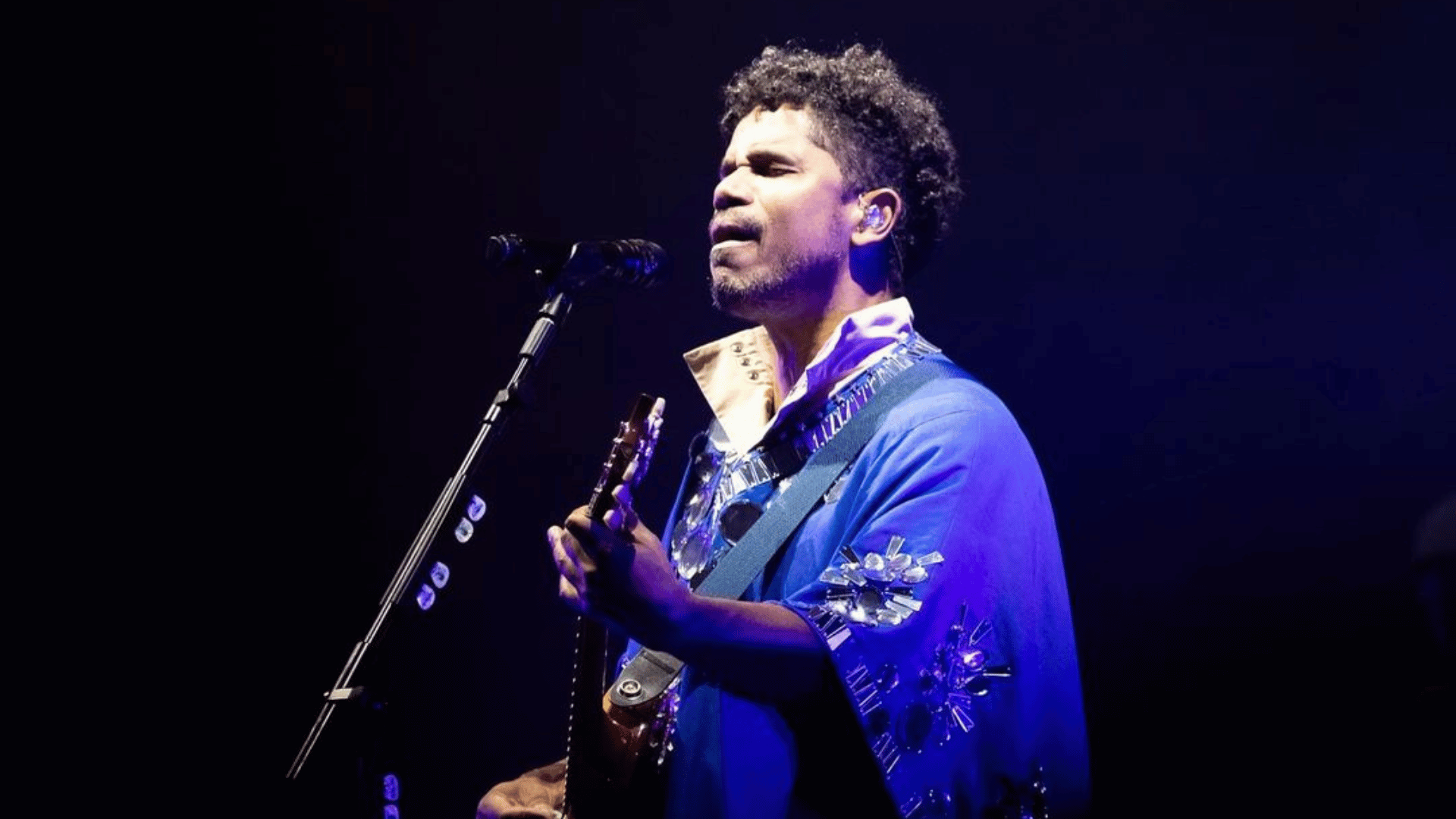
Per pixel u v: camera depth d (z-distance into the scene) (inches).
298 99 588.7
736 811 227.9
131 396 571.5
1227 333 480.7
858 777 218.4
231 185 584.7
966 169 518.9
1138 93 506.9
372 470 570.9
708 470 280.5
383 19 589.6
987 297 510.0
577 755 243.9
